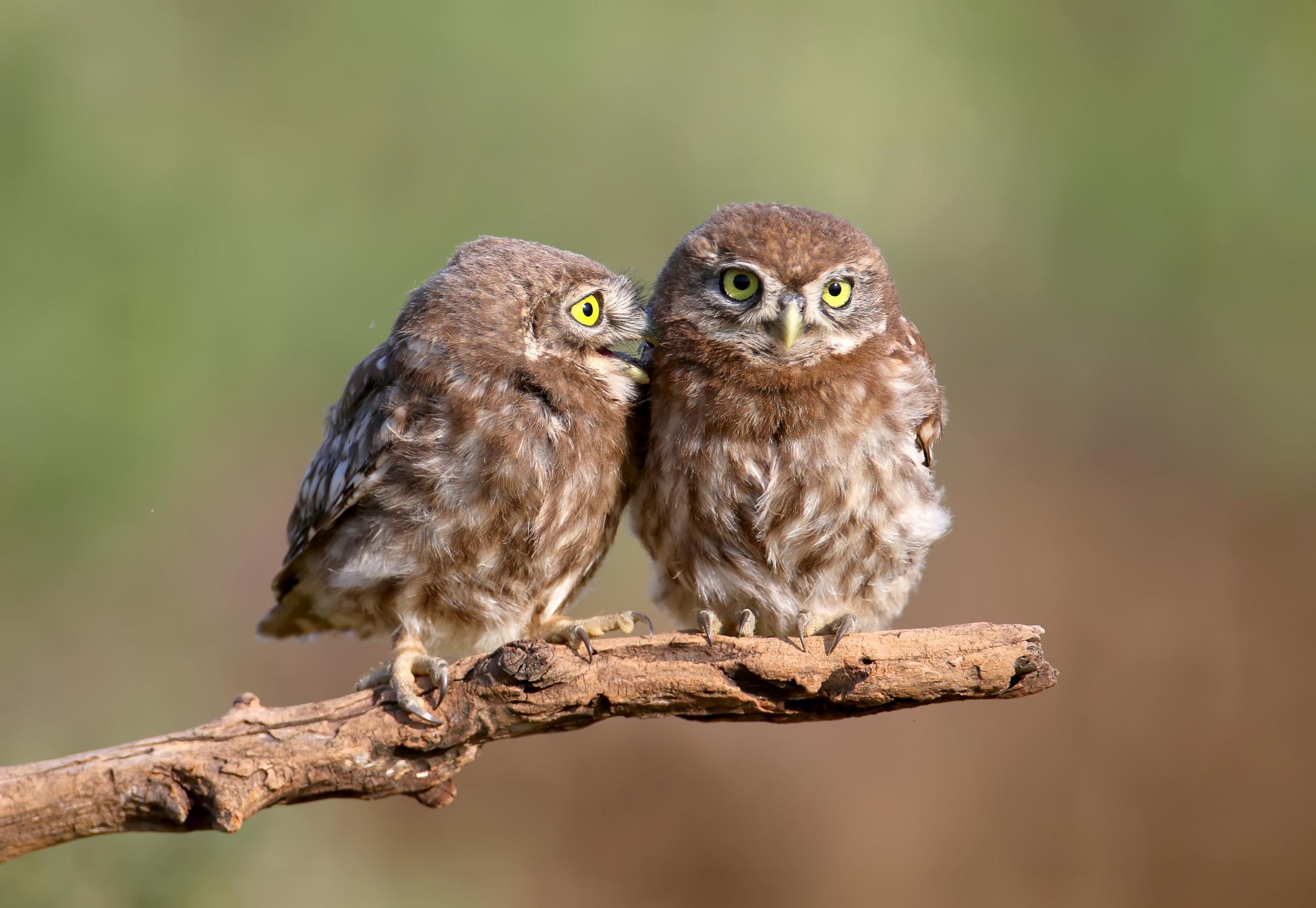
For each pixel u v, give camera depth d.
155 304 14.64
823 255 7.42
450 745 6.23
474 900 14.32
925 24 17.88
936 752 15.41
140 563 14.80
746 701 6.44
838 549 7.42
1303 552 17.45
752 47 17.52
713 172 17.31
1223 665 16.42
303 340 15.81
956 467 18.19
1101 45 18.66
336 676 15.32
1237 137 18.22
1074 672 16.36
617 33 17.06
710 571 7.50
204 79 15.88
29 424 13.81
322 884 12.77
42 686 13.75
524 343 7.21
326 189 16.28
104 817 5.86
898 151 17.69
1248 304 18.45
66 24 14.84
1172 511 17.91
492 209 16.84
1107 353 18.86
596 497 7.40
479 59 16.75
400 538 7.18
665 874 14.94
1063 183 18.42
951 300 18.61
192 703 14.35
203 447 15.26
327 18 16.42
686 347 7.47
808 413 7.31
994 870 14.98
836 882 14.87
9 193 14.07
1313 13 17.98
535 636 7.48
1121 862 15.01
